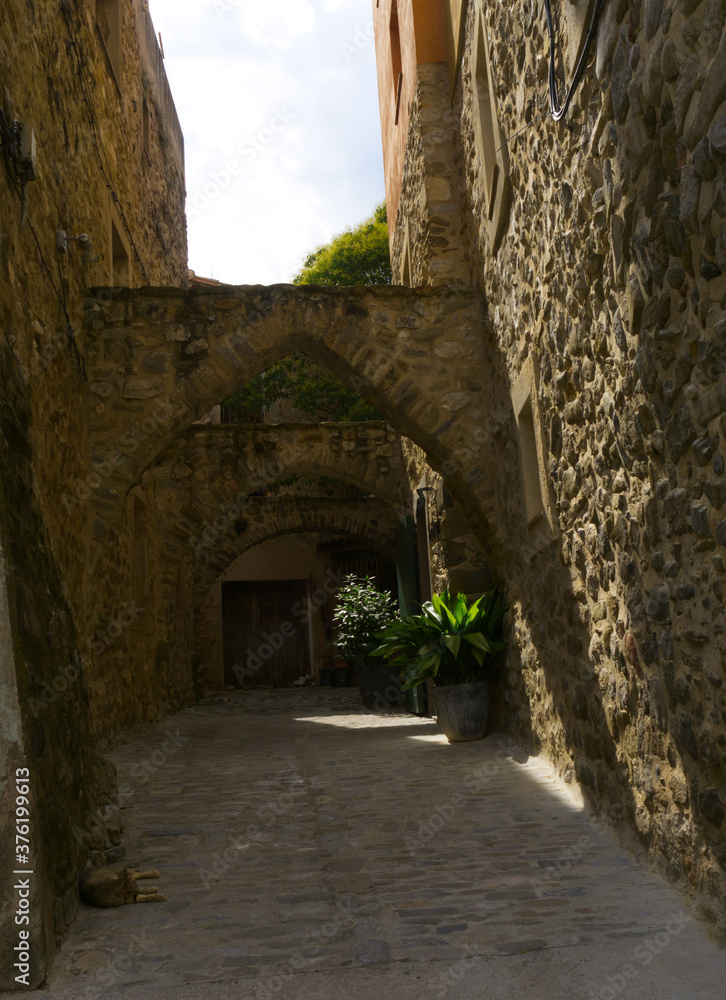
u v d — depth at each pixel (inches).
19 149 166.2
